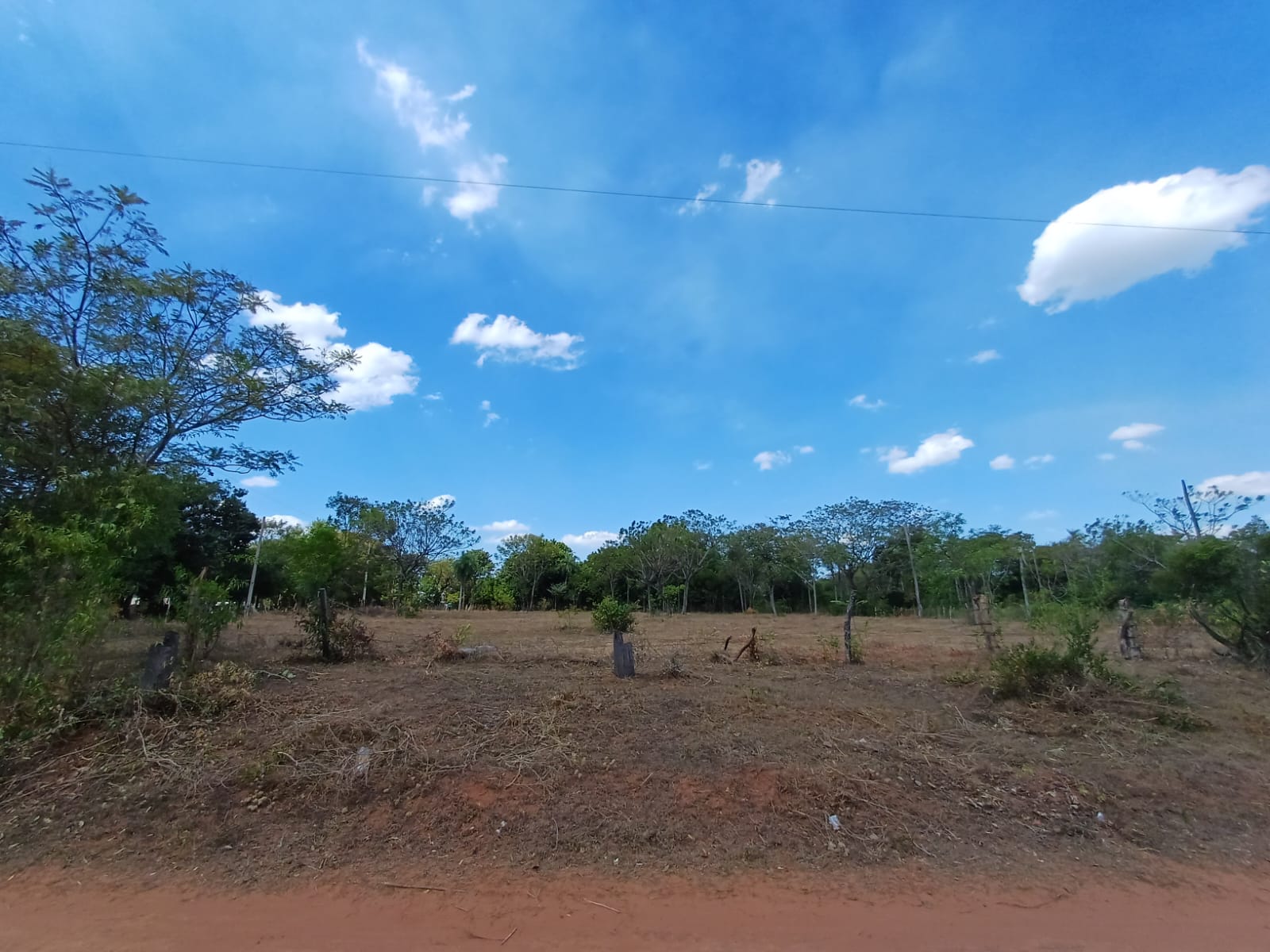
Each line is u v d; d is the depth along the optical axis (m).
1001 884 4.21
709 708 6.96
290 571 29.33
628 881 4.15
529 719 6.30
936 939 3.57
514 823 4.70
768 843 4.59
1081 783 5.52
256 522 30.81
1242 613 11.72
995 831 4.86
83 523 7.18
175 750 5.57
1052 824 4.98
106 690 6.39
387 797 4.98
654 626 23.75
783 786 5.17
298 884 4.09
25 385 7.93
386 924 3.68
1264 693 9.21
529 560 50.44
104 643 7.13
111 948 3.44
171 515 10.00
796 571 49.47
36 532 6.23
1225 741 6.88
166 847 4.48
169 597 8.45
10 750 5.49
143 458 10.04
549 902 3.91
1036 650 8.30
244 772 5.17
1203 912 3.93
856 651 11.67
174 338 10.11
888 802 5.11
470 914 3.78
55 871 4.23
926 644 15.80
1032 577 37.41
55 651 5.93
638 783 5.21
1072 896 4.08
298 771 5.19
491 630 18.89
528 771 5.30
